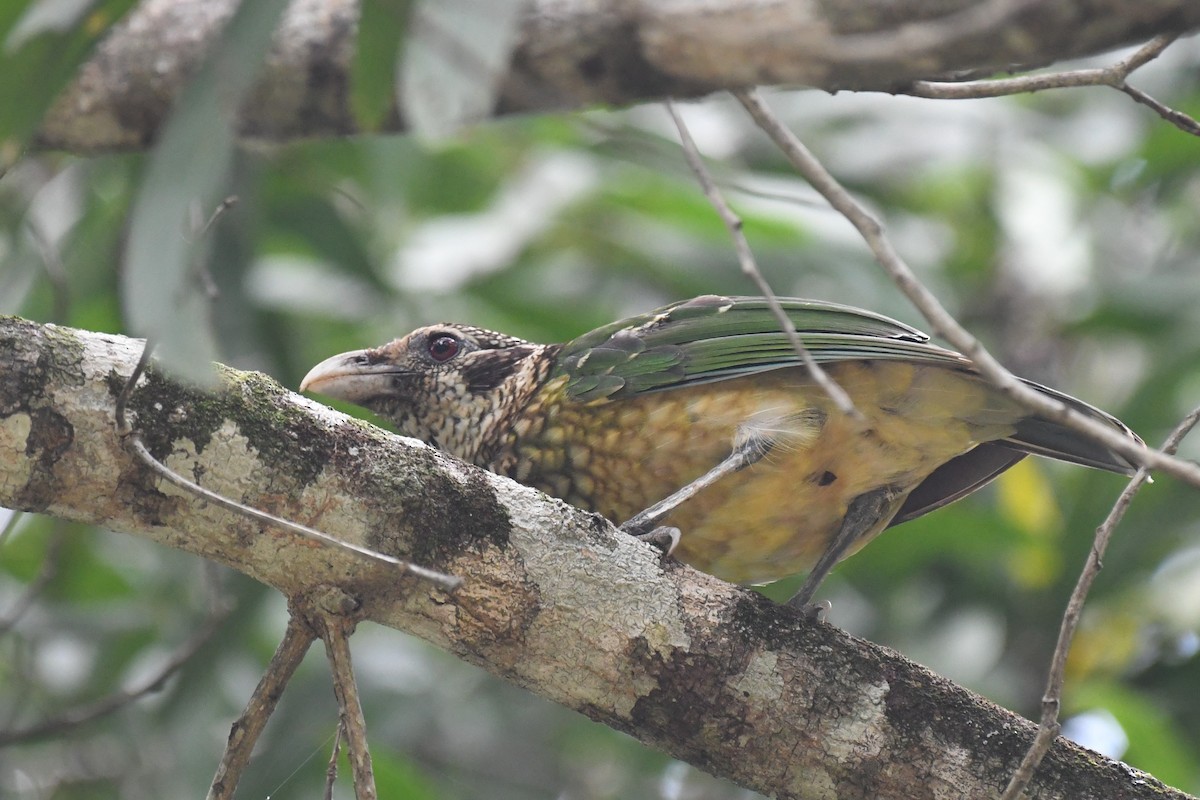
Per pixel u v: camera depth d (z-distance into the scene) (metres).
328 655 6.34
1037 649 12.51
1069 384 14.36
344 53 7.67
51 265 9.34
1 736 8.79
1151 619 12.17
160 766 11.41
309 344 13.01
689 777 12.88
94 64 8.25
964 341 4.86
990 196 15.06
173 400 6.03
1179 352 12.39
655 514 8.15
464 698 12.72
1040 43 4.58
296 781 11.03
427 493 6.40
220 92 4.79
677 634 6.63
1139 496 12.03
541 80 5.98
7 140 5.84
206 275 6.95
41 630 12.20
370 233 12.72
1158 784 6.90
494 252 12.93
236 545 6.18
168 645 11.66
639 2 5.60
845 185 14.52
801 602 8.66
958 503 12.23
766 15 5.17
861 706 6.74
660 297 13.75
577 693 6.65
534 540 6.52
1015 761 6.80
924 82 6.14
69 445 5.86
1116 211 14.75
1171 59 14.20
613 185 12.95
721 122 14.05
